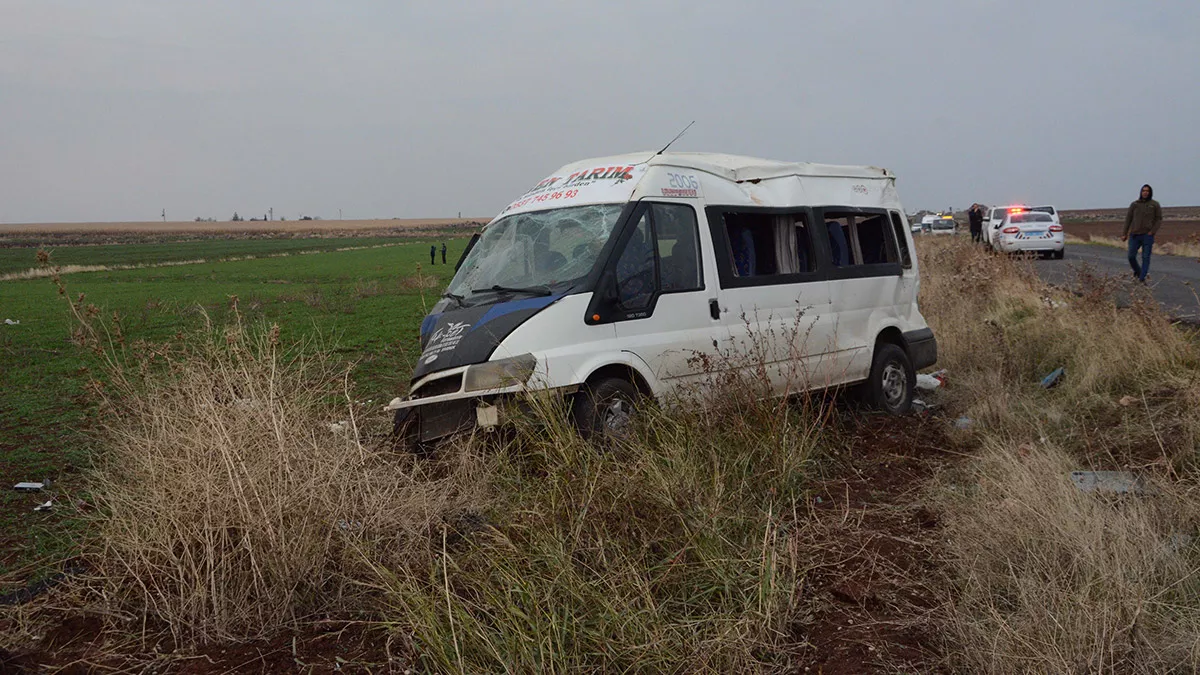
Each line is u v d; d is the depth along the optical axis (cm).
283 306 2308
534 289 638
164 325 1788
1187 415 678
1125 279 1207
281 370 539
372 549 465
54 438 805
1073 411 787
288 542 443
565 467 510
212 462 455
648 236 671
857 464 670
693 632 381
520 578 408
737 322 722
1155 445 652
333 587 456
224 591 422
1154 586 399
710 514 468
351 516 477
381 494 494
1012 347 1040
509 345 601
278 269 4775
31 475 684
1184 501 496
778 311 760
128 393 597
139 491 478
